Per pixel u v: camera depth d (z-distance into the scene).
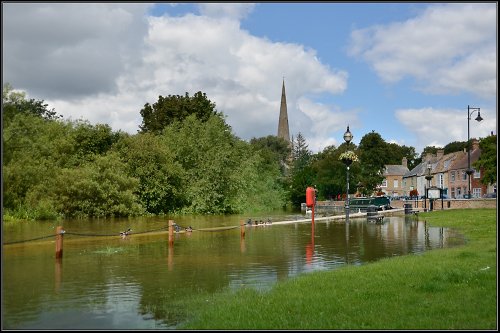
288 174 110.06
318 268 12.68
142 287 10.29
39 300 9.10
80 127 44.00
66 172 37.50
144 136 46.78
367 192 91.75
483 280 9.27
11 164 34.31
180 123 56.94
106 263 13.64
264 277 11.41
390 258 13.71
